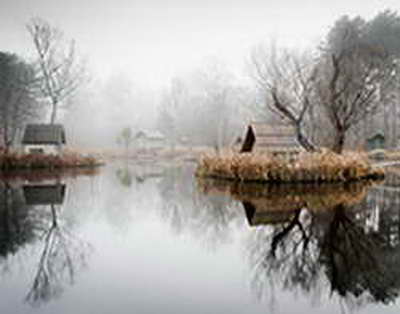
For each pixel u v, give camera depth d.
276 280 5.70
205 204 13.15
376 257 6.77
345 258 6.73
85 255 7.01
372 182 19.30
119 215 11.12
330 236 8.31
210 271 6.11
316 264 6.43
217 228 9.30
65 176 25.16
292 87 28.66
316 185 18.25
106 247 7.59
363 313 4.58
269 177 19.25
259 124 24.47
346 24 36.47
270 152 22.11
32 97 48.25
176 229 9.23
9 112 45.38
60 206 12.76
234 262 6.59
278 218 10.40
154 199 14.49
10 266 6.36
